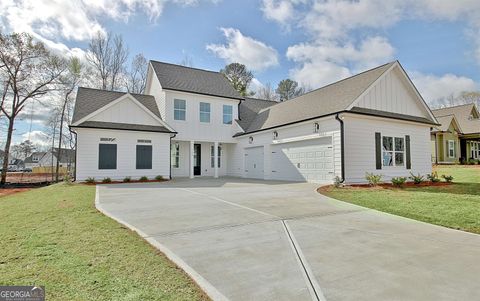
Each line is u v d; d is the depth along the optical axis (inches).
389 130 573.0
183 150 826.8
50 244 173.2
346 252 165.6
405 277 131.2
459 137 1145.4
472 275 133.3
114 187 509.4
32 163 2261.3
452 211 270.7
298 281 126.9
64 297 109.0
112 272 132.9
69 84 1061.1
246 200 350.0
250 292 116.3
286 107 746.2
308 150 586.6
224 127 842.2
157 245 176.1
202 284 123.3
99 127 619.8
